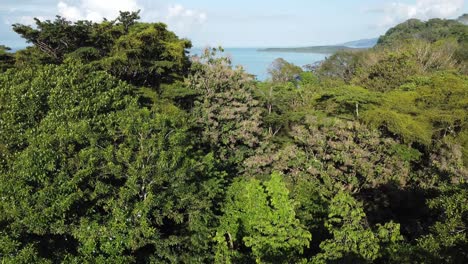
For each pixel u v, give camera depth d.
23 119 17.38
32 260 11.01
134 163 14.00
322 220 16.55
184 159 15.86
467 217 10.91
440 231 10.86
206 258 15.29
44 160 12.98
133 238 13.06
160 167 14.27
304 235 12.76
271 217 13.38
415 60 47.16
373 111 24.23
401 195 21.05
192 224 14.80
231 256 13.91
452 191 12.19
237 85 27.75
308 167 21.77
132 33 29.70
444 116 23.92
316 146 22.66
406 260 10.44
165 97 26.56
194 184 15.82
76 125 14.64
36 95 17.56
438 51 51.19
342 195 12.20
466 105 24.89
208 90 26.62
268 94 33.19
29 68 21.97
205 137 24.66
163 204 14.38
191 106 27.14
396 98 27.80
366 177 21.25
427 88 28.91
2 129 17.00
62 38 28.88
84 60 27.47
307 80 58.59
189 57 32.72
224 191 17.72
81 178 12.95
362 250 10.91
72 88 18.17
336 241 11.36
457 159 20.66
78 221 13.23
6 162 16.25
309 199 18.41
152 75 29.95
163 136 15.37
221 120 26.00
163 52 29.81
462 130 24.38
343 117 26.78
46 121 15.91
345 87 31.00
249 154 26.31
